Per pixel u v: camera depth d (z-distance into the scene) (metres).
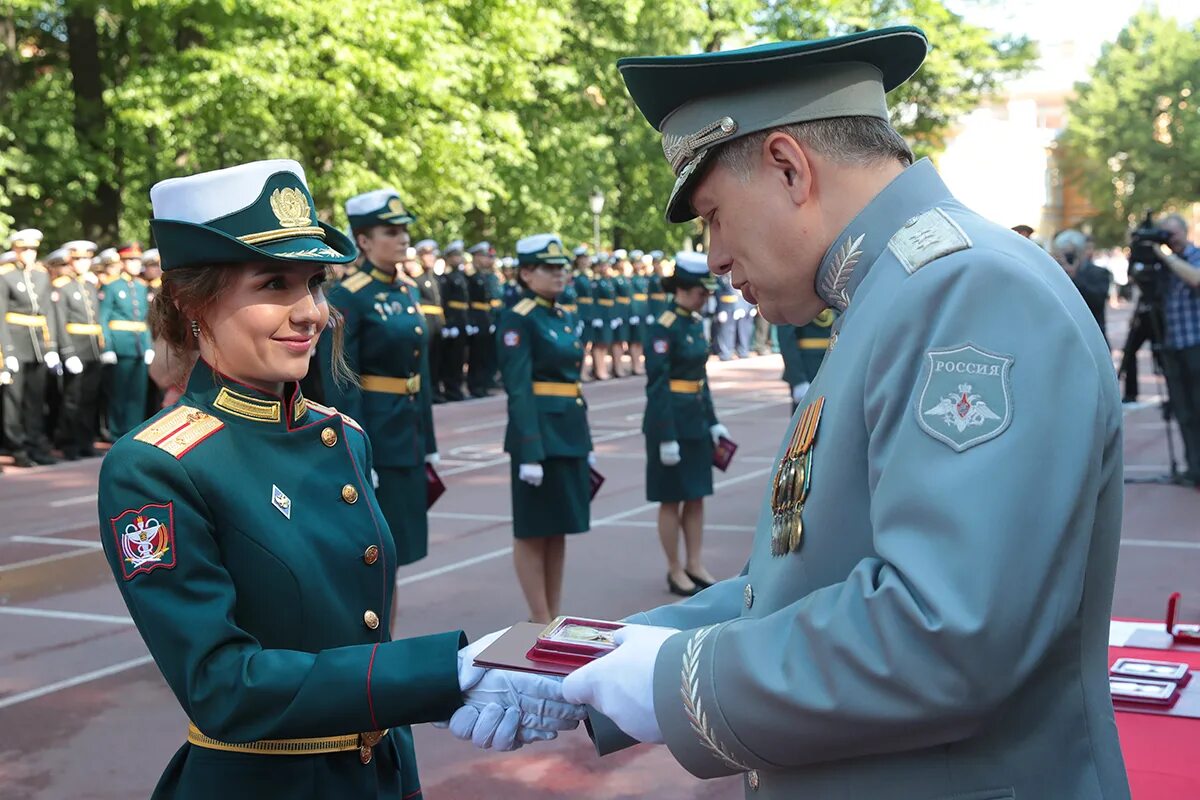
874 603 1.33
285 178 2.04
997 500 1.29
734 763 1.45
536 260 6.07
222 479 1.97
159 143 17.89
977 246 1.44
